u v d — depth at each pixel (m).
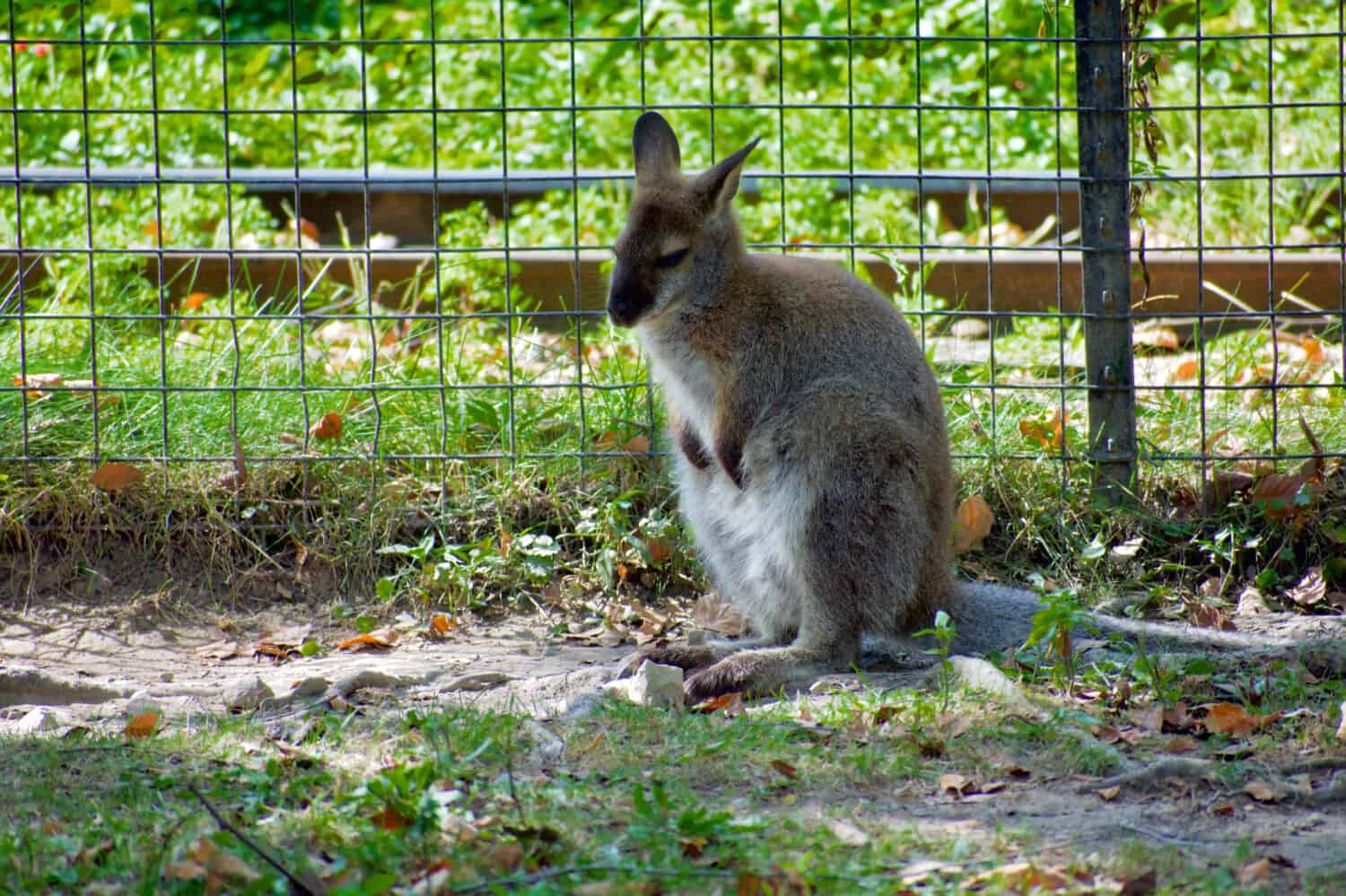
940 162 19.05
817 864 6.02
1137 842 6.27
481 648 10.05
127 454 11.23
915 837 6.37
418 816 6.34
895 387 9.45
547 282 15.57
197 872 5.87
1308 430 10.96
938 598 9.55
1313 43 19.27
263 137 20.09
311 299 14.89
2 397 11.38
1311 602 10.32
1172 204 17.59
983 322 15.08
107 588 10.69
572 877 5.86
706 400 10.11
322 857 6.18
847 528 9.14
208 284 15.37
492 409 11.76
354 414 11.68
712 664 9.30
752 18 21.77
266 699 8.64
